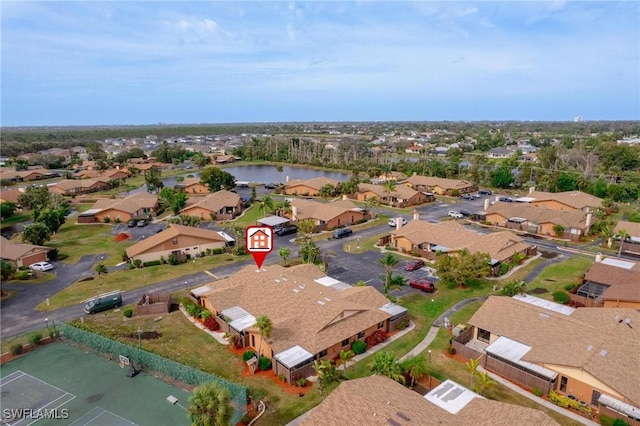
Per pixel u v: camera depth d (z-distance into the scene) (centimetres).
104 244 8412
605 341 3662
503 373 3791
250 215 10806
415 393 3192
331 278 5734
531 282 5997
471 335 4466
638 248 7331
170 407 3500
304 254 6688
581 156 15225
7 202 11031
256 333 4156
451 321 4853
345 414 2861
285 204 10262
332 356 4088
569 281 5991
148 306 5212
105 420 3353
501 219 9338
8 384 3859
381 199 11906
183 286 6100
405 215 10512
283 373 3766
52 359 4275
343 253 7500
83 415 3422
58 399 3631
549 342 3822
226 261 7194
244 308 4812
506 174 14038
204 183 13788
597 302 5066
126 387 3791
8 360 4253
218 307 4812
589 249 7619
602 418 3155
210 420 2772
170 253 7275
